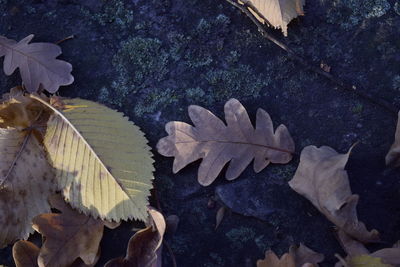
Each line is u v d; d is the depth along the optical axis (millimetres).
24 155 624
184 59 661
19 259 607
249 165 636
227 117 627
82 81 661
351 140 633
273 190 629
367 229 613
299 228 621
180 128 625
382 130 632
